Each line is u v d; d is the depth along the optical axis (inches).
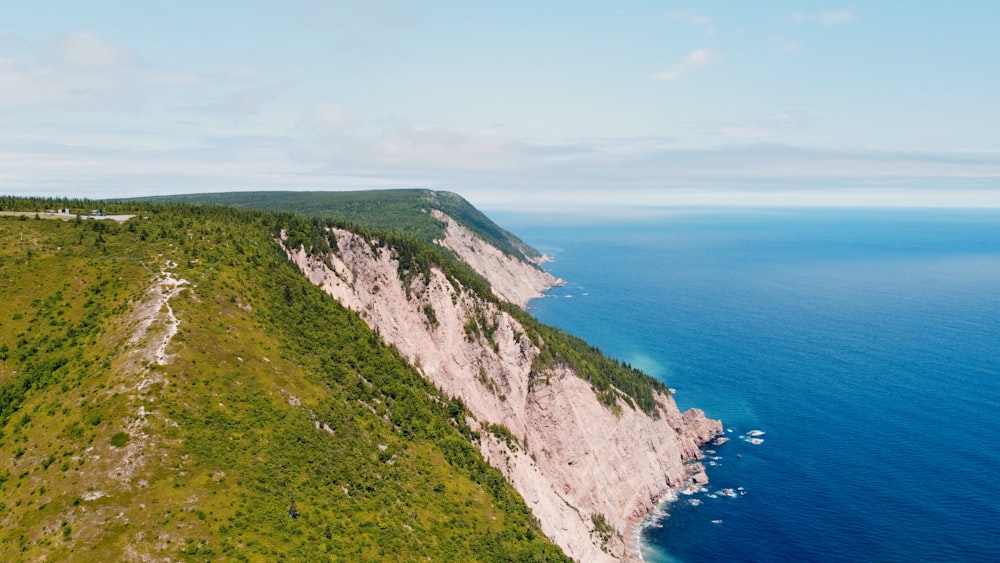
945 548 4729.3
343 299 5447.8
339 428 3846.0
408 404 4667.8
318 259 5561.0
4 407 3363.7
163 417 3157.0
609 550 5019.7
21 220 4992.6
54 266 4306.1
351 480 3518.7
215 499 2930.6
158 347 3518.7
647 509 5723.4
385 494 3602.4
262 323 4279.0
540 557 3946.9
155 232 4931.1
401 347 5526.6
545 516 4810.5
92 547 2600.9
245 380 3654.0
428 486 3937.0
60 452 2974.9
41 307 3959.2
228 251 4817.9
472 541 3686.0
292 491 3186.5
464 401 5526.6
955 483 5634.8
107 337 3663.9
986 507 5226.4
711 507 5634.8
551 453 5659.5
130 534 2672.2
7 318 3870.6
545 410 5743.1
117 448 2972.4
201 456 3078.2
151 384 3297.2
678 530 5349.4
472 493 4148.6
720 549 5022.1
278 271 5012.3
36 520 2706.7
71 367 3503.9
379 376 4758.9
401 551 3238.2
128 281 4146.2
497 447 5002.5
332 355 4576.8
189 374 3440.0
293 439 3499.0
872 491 5595.5
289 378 3924.7
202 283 4215.1
